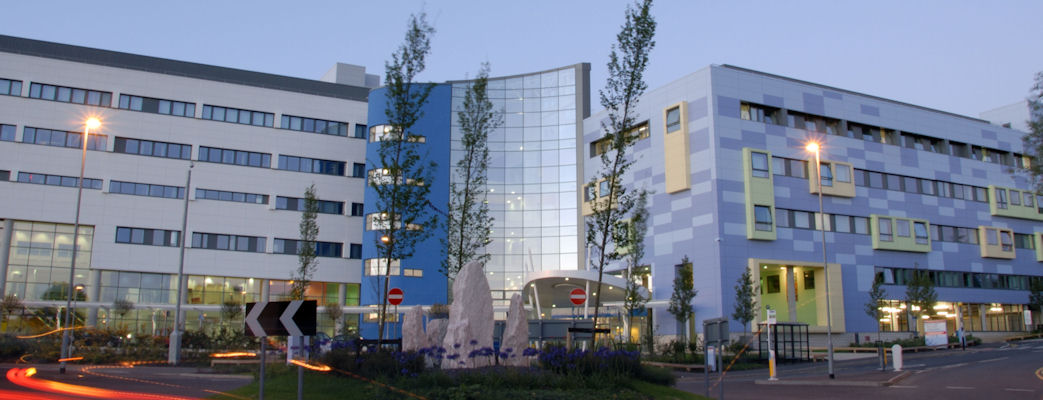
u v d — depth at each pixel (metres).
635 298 45.94
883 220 61.50
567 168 70.31
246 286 66.44
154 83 65.56
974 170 68.94
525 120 72.12
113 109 63.72
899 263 61.94
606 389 17.08
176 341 38.69
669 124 58.84
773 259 55.47
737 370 38.72
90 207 61.78
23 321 58.25
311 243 51.12
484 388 16.50
